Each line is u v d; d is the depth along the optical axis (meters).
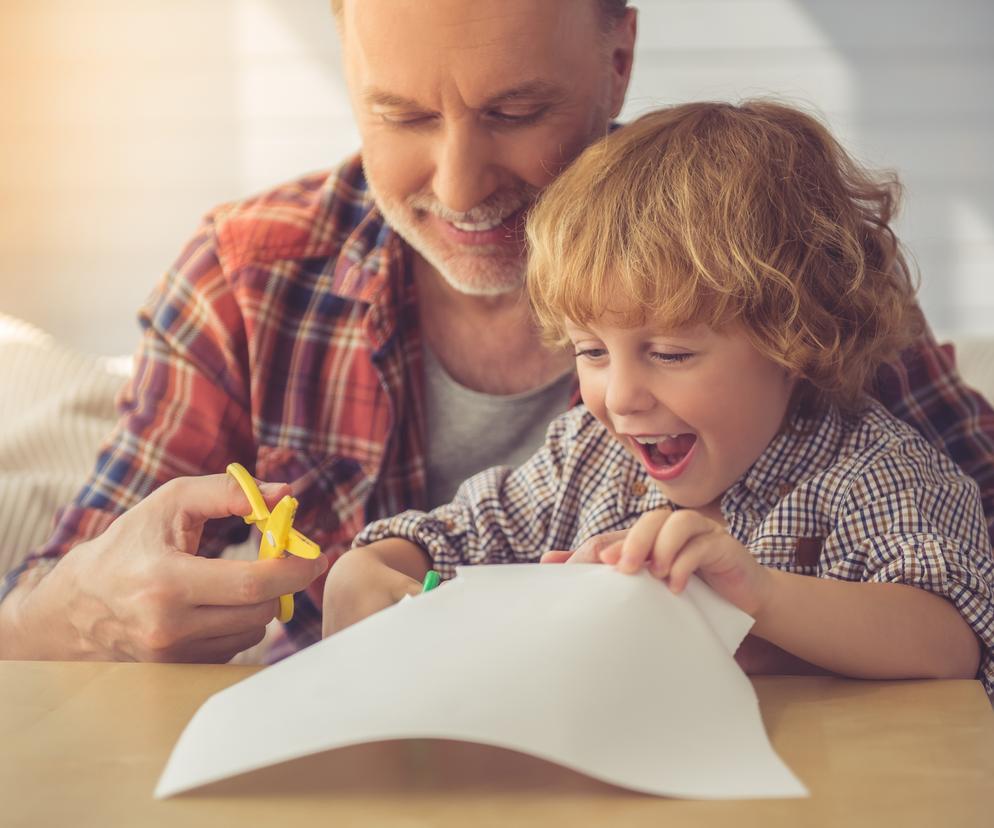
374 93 1.02
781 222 0.90
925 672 0.75
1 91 3.46
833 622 0.73
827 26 3.26
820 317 0.90
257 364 1.25
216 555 1.23
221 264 1.28
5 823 0.50
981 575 0.81
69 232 3.48
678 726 0.55
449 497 1.30
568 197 0.94
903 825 0.48
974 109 3.25
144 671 0.69
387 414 1.25
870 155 3.28
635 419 0.88
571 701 0.54
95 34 3.43
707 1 3.27
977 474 1.14
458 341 1.27
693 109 1.00
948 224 3.29
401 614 0.62
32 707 0.63
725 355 0.86
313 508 1.26
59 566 0.93
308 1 3.39
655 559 0.66
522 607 0.61
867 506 0.88
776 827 0.48
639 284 0.85
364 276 1.25
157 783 0.53
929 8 3.23
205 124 3.45
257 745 0.52
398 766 0.55
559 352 1.25
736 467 0.91
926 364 1.17
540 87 1.00
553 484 1.08
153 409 1.24
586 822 0.49
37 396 1.65
